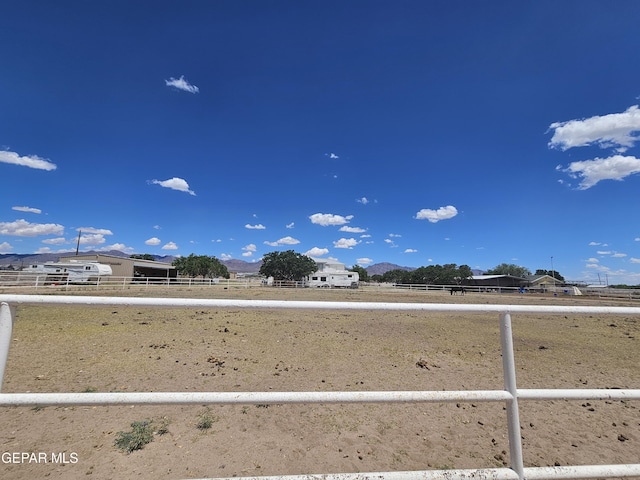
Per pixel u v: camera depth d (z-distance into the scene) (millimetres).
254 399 1724
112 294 21359
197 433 3650
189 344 7609
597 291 43250
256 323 11180
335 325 11461
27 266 37656
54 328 8984
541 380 5961
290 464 3129
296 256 71062
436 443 3613
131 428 3676
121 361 6121
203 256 75562
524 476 1855
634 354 8227
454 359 7312
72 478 2805
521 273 90750
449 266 78812
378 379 5613
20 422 3785
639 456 3471
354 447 3482
